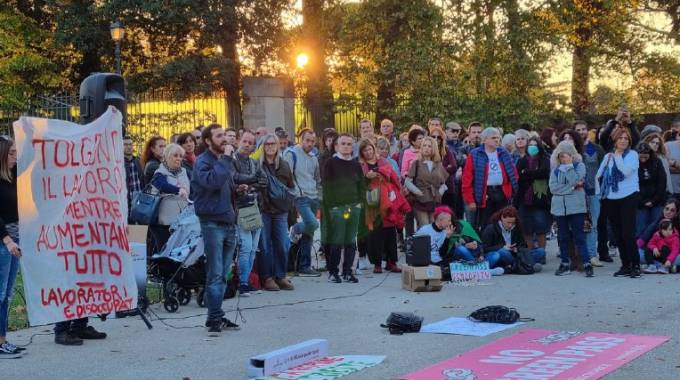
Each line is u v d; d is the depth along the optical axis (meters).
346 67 32.56
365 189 12.34
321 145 14.91
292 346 7.00
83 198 8.12
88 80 8.82
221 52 33.09
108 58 33.00
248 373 6.64
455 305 9.87
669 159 13.80
